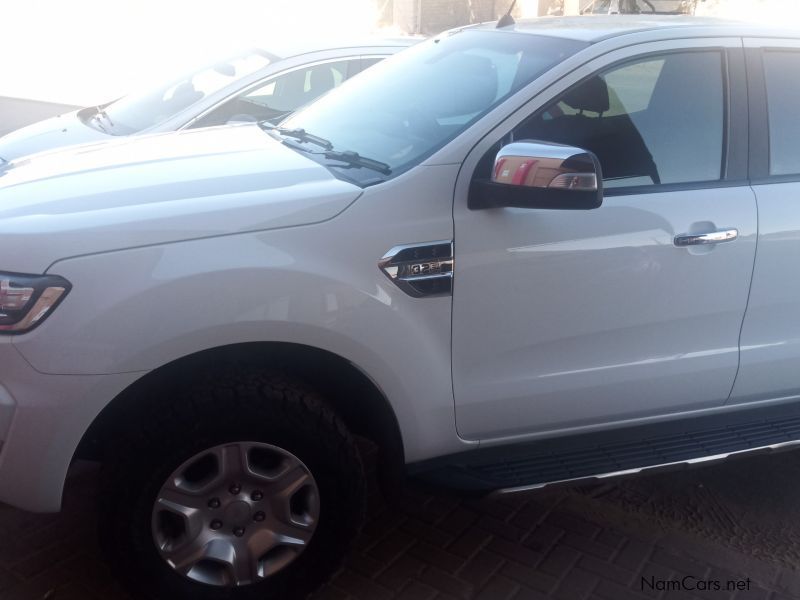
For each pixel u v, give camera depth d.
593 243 2.91
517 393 2.95
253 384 2.56
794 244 3.24
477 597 3.00
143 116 5.89
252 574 2.71
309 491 2.72
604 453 3.15
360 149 3.11
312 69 6.07
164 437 2.49
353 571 3.11
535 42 3.32
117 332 2.37
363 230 2.64
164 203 2.58
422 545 3.28
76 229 2.43
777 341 3.35
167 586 2.62
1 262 2.39
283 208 2.59
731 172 3.22
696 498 3.74
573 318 2.95
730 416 3.43
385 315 2.66
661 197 3.05
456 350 2.83
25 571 2.99
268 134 3.56
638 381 3.13
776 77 3.39
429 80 3.43
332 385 2.84
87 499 3.42
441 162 2.79
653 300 3.06
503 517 3.49
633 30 3.22
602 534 3.42
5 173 3.11
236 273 2.46
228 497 2.64
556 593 3.04
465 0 24.36
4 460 2.42
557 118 2.99
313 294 2.55
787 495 3.81
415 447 2.88
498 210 2.79
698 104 3.23
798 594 3.13
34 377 2.36
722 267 3.13
